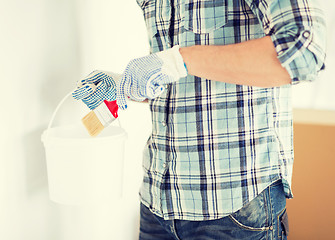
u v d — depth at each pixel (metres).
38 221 1.36
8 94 1.19
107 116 1.16
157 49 1.11
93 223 1.70
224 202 1.01
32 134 1.30
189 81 1.01
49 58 1.35
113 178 1.22
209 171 1.01
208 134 1.00
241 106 0.98
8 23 1.17
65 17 1.42
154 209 1.12
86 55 1.57
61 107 1.45
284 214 1.08
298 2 0.81
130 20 1.91
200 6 0.98
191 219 1.05
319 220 2.30
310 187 2.30
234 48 0.87
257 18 0.96
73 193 1.16
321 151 2.26
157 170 1.11
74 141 1.12
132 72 0.98
